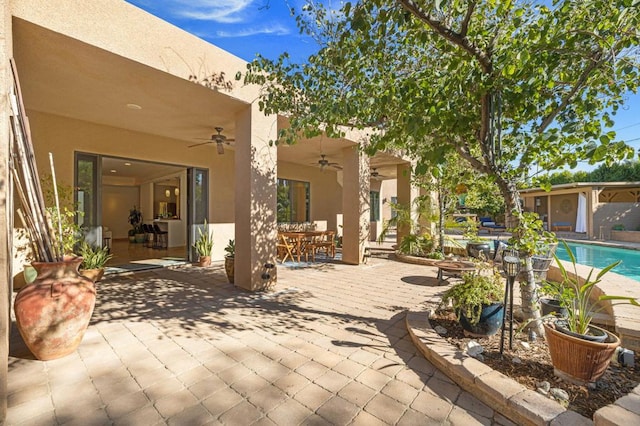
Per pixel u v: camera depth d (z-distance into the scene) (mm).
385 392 2344
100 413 2068
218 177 8461
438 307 4086
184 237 11477
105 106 5223
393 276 6395
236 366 2703
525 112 2914
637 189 14891
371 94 3312
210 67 4492
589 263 9852
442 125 2859
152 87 4438
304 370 2648
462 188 5082
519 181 3176
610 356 2193
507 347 2867
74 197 5977
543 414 1880
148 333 3385
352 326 3646
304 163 11234
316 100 3664
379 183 15492
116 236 14625
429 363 2783
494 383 2205
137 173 12055
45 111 5500
